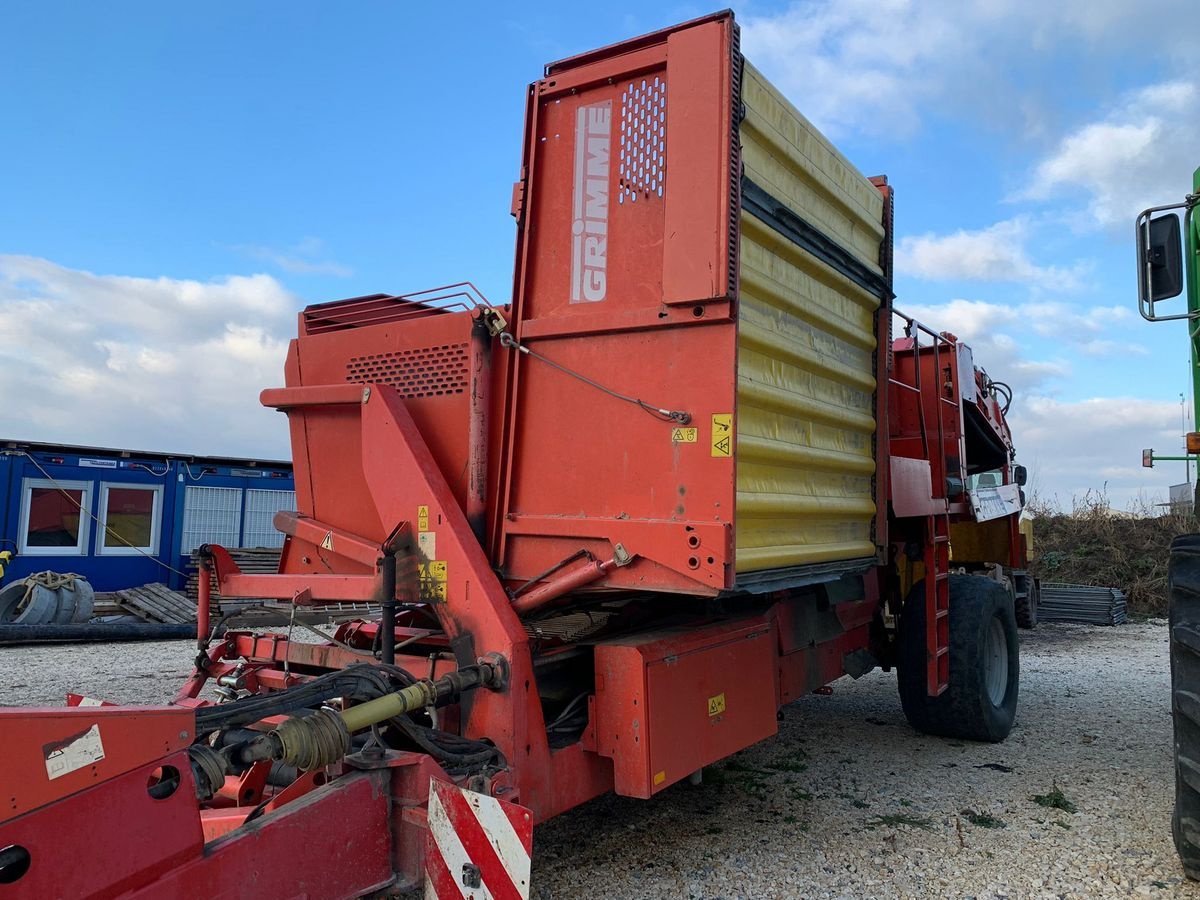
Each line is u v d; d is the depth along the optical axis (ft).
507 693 9.87
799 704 22.49
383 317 13.84
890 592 19.20
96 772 6.23
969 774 16.26
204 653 14.33
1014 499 27.84
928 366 20.74
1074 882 11.41
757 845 12.70
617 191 10.77
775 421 11.73
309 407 13.80
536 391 11.27
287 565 14.30
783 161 11.90
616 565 10.30
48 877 5.95
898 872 11.75
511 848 7.63
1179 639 10.53
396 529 11.53
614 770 10.41
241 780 9.61
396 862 8.41
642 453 10.34
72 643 34.99
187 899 6.65
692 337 10.09
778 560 11.31
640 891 11.16
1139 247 11.66
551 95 11.32
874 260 15.39
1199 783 10.45
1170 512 50.96
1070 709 21.93
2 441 41.22
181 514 46.75
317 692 8.79
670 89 10.32
